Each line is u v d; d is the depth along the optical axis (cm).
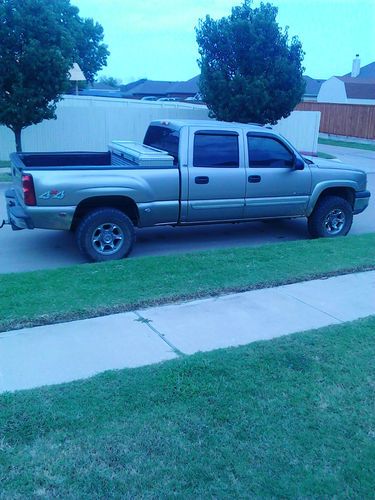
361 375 405
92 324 495
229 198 778
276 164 809
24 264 710
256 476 293
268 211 819
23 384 388
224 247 827
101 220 695
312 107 3447
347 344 457
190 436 326
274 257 709
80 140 1831
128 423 337
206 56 1753
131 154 758
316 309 545
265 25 1680
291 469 300
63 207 672
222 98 1738
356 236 853
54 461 301
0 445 314
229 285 592
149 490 281
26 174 652
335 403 366
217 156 764
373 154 2431
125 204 727
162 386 380
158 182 723
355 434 332
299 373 404
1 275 616
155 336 474
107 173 693
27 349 443
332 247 769
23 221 671
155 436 325
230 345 459
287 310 541
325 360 427
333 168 859
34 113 1388
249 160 787
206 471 296
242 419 344
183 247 824
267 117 1764
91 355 435
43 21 1337
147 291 567
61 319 499
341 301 569
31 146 1778
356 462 306
